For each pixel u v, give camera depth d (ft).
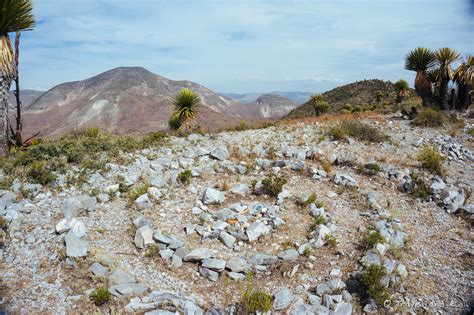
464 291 17.74
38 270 17.34
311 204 25.66
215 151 34.65
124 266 18.26
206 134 48.91
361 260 19.57
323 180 30.53
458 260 20.59
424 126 52.03
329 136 44.91
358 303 16.96
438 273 19.39
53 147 32.14
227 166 31.35
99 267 17.39
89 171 28.60
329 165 33.58
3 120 34.12
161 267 18.60
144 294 16.39
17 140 39.88
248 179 29.81
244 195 26.84
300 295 17.40
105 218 22.48
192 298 16.46
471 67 63.72
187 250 19.57
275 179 27.53
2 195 23.40
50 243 19.35
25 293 15.79
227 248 20.57
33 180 25.90
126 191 25.85
